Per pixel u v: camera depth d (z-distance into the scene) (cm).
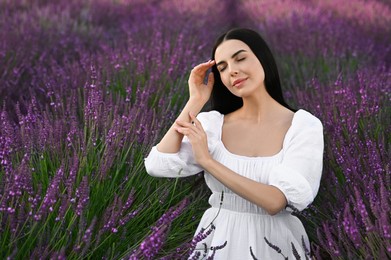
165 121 296
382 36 605
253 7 786
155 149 199
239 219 192
